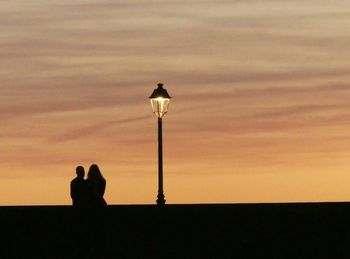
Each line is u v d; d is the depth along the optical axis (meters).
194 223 45.12
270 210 44.75
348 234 44.44
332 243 44.47
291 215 44.66
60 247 45.09
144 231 45.25
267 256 44.69
